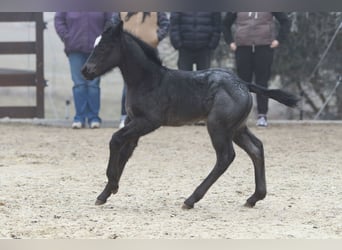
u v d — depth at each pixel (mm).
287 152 15500
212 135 10273
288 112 21688
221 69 10508
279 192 11547
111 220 9594
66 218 9680
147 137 17328
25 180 12258
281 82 21297
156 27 17203
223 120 10180
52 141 16641
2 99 27688
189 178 12711
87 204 10586
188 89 10344
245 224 9477
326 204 10703
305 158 14789
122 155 10500
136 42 10422
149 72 10359
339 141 17016
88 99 18766
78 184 12062
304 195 11312
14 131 18156
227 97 10195
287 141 16906
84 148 15773
